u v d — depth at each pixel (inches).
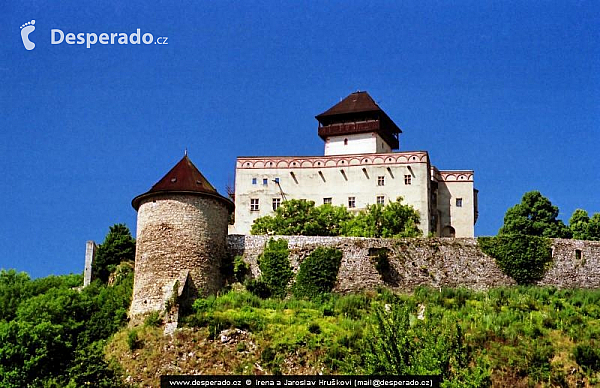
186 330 1983.3
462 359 1585.9
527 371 1862.7
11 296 2741.1
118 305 2197.3
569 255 2349.9
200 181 2251.5
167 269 2122.3
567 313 2111.2
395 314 1657.2
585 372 1881.2
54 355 1737.2
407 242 2320.4
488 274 2311.8
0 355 1699.1
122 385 1792.6
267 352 1892.2
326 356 1868.8
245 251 2283.5
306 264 2261.3
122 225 2797.7
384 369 1542.8
